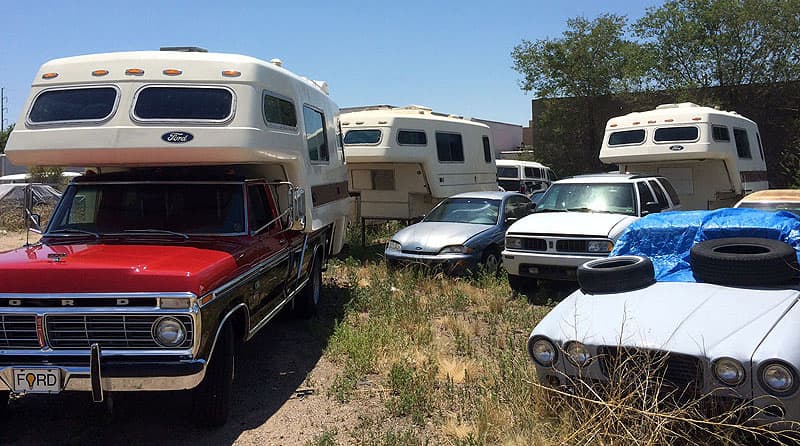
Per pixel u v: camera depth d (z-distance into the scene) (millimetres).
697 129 13023
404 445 4344
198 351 4258
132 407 5223
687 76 26453
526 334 7098
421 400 5094
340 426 4812
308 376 5945
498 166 22062
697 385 3881
